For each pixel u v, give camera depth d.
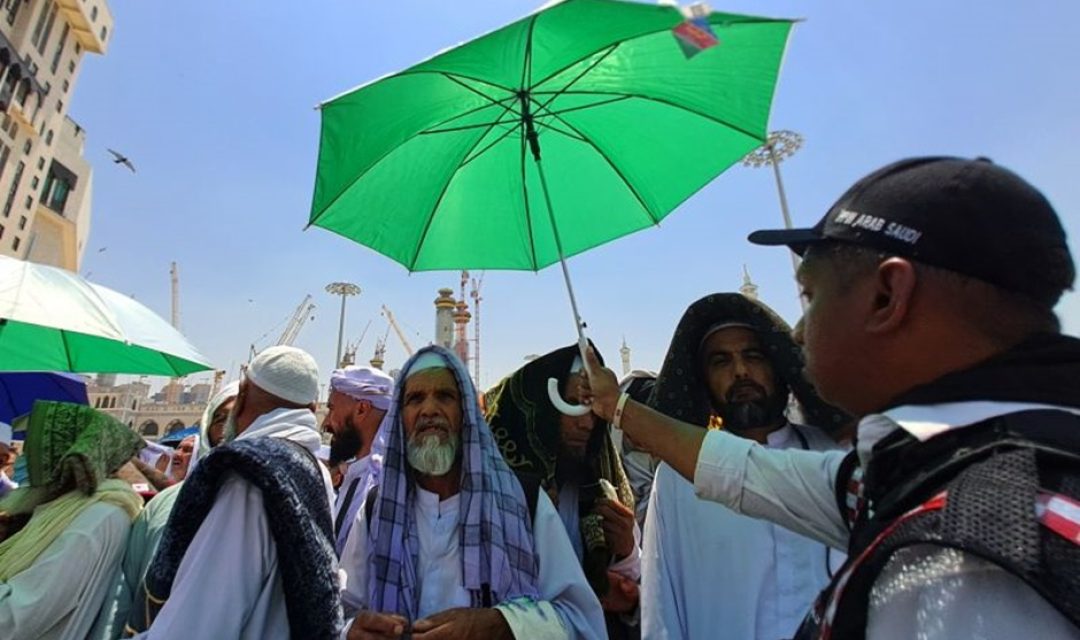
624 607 2.93
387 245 2.41
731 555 2.34
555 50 1.84
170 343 3.91
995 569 0.70
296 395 2.50
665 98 2.12
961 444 0.85
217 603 1.82
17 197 50.00
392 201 2.35
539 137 2.39
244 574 1.89
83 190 68.94
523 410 3.27
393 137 2.10
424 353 2.83
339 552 3.00
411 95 2.00
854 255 1.08
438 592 2.35
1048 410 0.82
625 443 4.53
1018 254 0.92
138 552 2.69
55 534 2.46
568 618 2.34
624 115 2.29
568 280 2.13
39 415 2.82
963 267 0.93
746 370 2.59
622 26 1.60
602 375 2.04
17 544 2.44
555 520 2.68
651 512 2.61
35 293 3.16
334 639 1.96
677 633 2.30
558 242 2.15
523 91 2.05
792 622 2.15
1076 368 0.87
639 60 2.01
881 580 0.82
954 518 0.73
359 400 4.38
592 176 2.49
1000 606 0.68
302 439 2.34
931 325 0.97
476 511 2.46
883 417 0.99
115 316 3.52
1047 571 0.64
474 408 2.72
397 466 2.63
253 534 1.95
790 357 2.52
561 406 2.45
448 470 2.59
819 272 1.17
